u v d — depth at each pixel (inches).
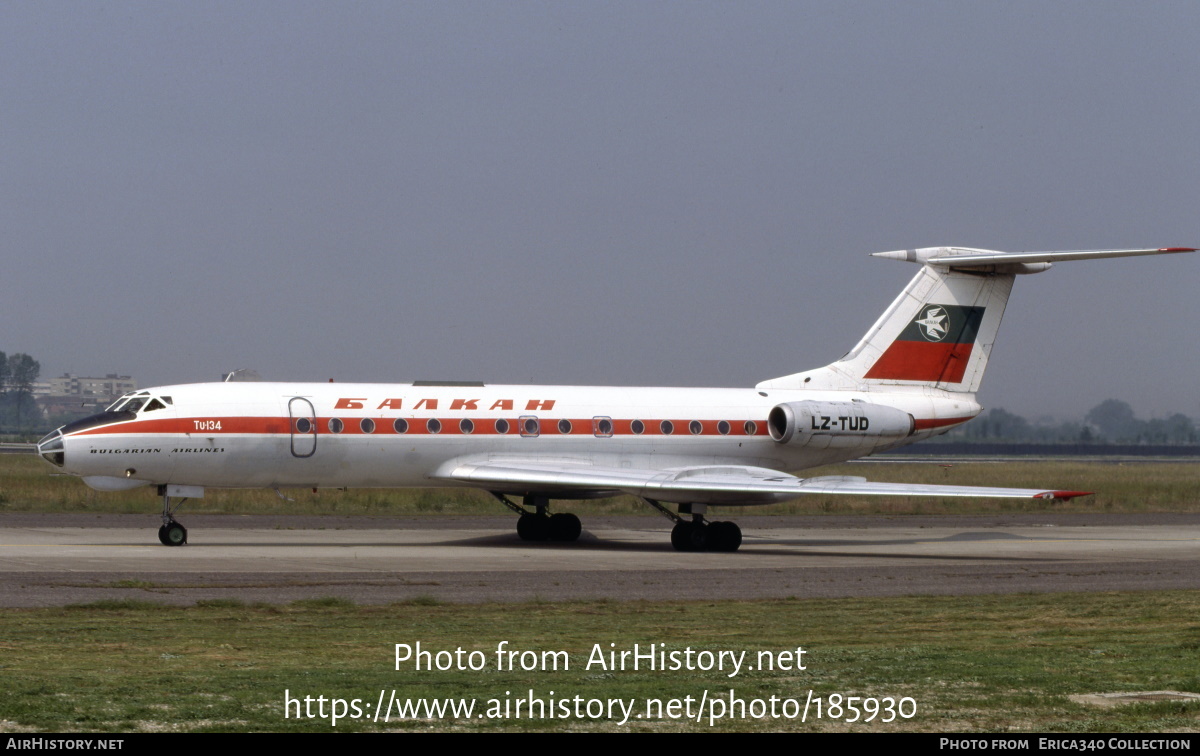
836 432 5191.9
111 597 2876.5
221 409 4468.5
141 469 4362.7
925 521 6441.9
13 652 2082.9
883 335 5452.8
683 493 4623.5
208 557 3865.7
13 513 5684.1
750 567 3983.8
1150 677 1946.4
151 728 1501.0
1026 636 2490.2
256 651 2154.3
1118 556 4534.9
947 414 5438.0
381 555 4084.6
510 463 4827.8
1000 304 5536.4
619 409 5078.7
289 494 6673.2
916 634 2509.8
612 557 4276.6
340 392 4714.6
